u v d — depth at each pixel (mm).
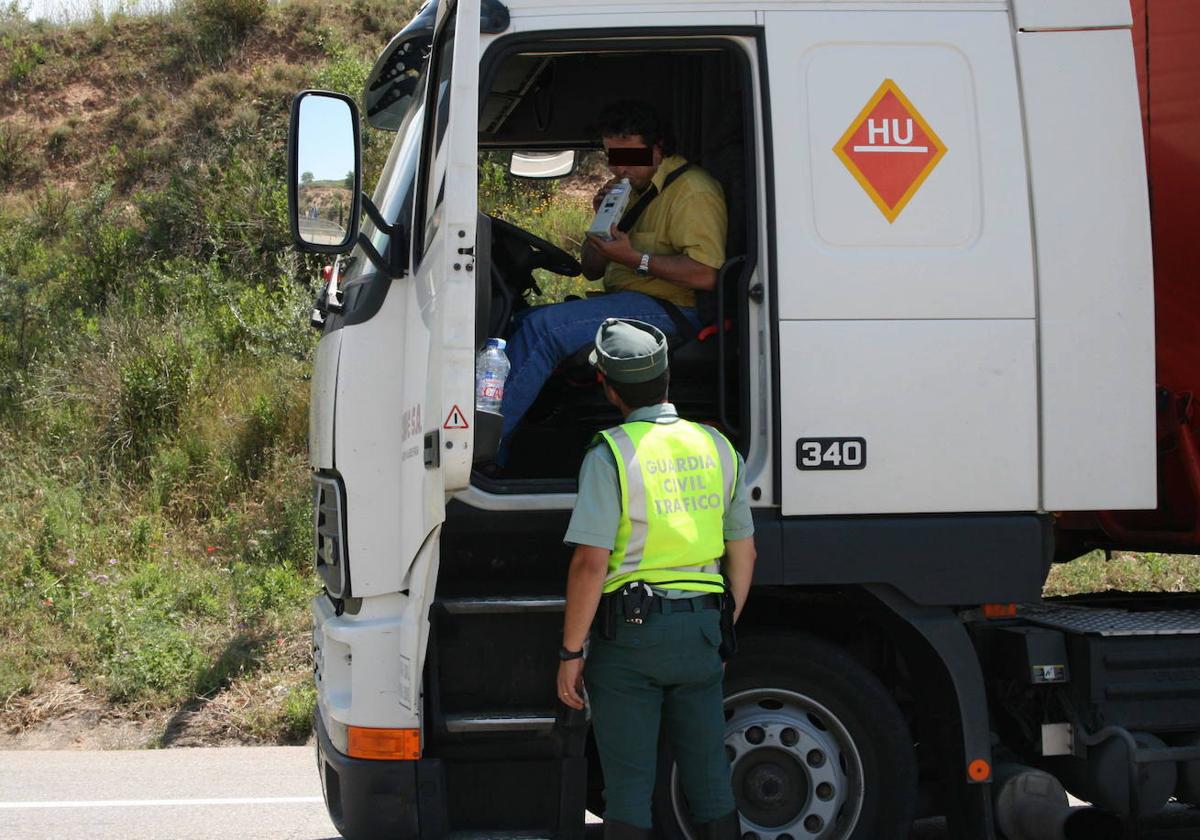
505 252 4891
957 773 4180
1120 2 4137
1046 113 4082
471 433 3502
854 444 3971
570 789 3879
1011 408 4027
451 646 3889
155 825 5555
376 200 4766
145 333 11023
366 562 3867
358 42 15227
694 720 3750
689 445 3748
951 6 4094
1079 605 4949
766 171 4000
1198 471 4613
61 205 13188
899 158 4023
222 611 8445
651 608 3627
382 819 3758
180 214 12688
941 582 4020
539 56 4730
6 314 11484
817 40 4039
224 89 14328
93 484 9867
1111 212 4074
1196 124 4473
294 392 10328
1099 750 4191
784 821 4219
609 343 3797
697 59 4879
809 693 4180
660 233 4348
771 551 3963
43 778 6332
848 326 3979
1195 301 4547
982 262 4027
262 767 6559
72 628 8180
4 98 14641
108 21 15477
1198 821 5332
